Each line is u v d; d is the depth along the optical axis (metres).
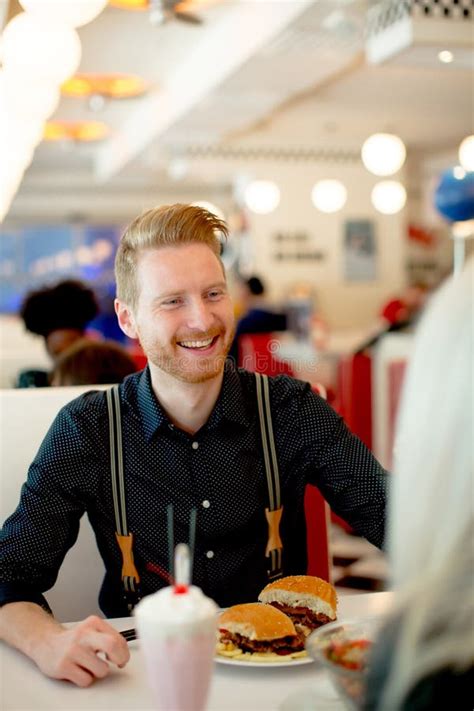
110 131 11.90
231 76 7.53
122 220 15.77
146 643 0.94
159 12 5.77
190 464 1.63
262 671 1.23
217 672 1.23
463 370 0.71
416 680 0.71
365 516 1.70
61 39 3.73
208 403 1.62
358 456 1.71
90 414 1.65
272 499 1.70
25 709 1.13
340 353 8.43
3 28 5.50
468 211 6.16
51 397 2.05
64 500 1.62
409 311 7.62
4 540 1.56
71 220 15.60
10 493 1.99
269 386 1.74
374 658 0.75
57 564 1.62
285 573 1.73
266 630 1.26
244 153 11.49
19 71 3.79
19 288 15.57
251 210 11.14
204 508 1.63
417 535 0.72
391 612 0.74
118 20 7.12
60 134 11.91
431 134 11.55
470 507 0.69
